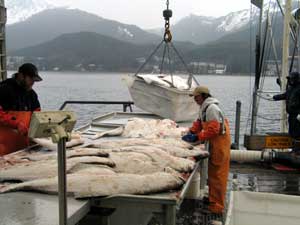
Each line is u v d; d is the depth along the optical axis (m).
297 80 7.78
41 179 3.01
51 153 4.08
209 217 5.04
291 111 7.82
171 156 3.70
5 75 6.29
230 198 3.74
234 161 8.19
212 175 5.11
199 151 4.28
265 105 27.52
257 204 3.74
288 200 3.69
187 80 8.18
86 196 2.78
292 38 8.70
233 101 37.34
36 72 4.72
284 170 7.64
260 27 8.84
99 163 3.34
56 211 2.57
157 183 2.95
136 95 8.18
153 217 5.24
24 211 2.57
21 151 4.21
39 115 2.17
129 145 4.32
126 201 2.83
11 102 4.59
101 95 48.56
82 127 6.07
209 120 4.86
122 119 7.29
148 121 6.00
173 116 7.55
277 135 8.26
